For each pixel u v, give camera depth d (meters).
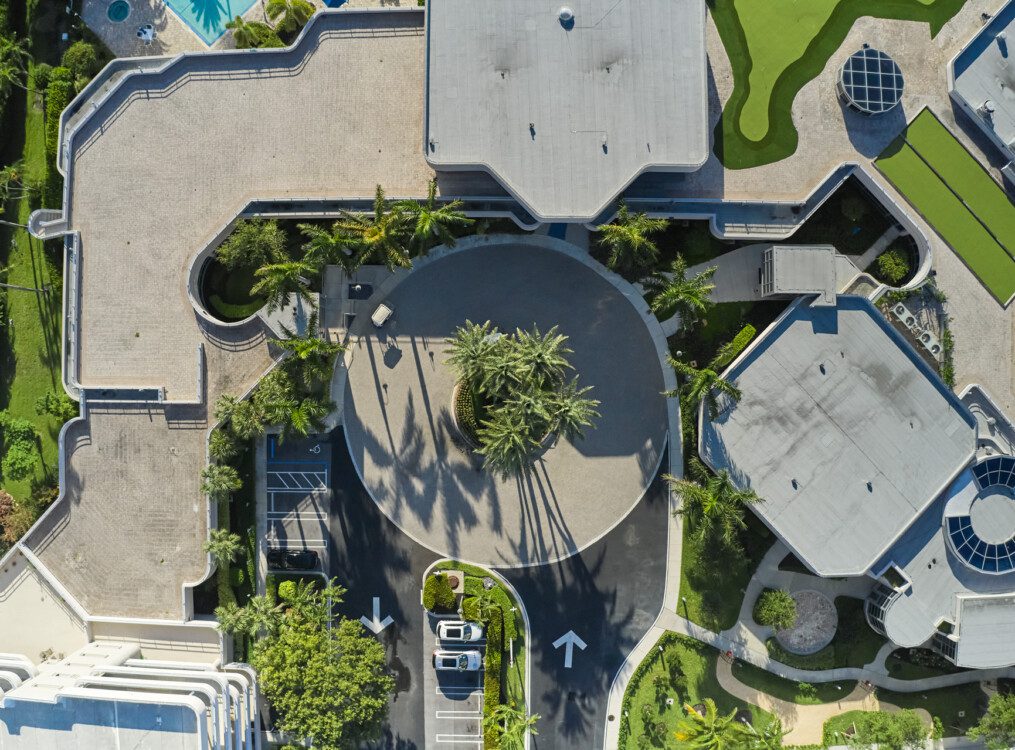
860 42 49.66
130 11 52.94
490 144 46.31
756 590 51.38
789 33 49.50
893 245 51.28
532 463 51.62
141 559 49.72
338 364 51.88
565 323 51.81
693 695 51.59
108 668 46.94
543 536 51.81
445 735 51.50
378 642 51.06
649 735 51.56
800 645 51.59
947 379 49.28
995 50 49.19
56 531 49.94
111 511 49.75
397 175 49.19
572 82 46.50
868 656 51.59
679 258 46.91
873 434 47.88
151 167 49.53
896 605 48.31
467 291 51.88
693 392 45.31
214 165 49.41
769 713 51.50
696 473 49.75
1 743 45.28
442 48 46.41
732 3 49.47
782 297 49.81
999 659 48.25
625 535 51.75
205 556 49.31
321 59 49.09
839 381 47.91
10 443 51.12
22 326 52.66
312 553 51.12
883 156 49.56
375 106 49.16
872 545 47.81
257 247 47.31
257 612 48.16
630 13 46.56
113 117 49.34
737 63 49.44
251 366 49.50
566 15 46.38
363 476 51.81
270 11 50.81
